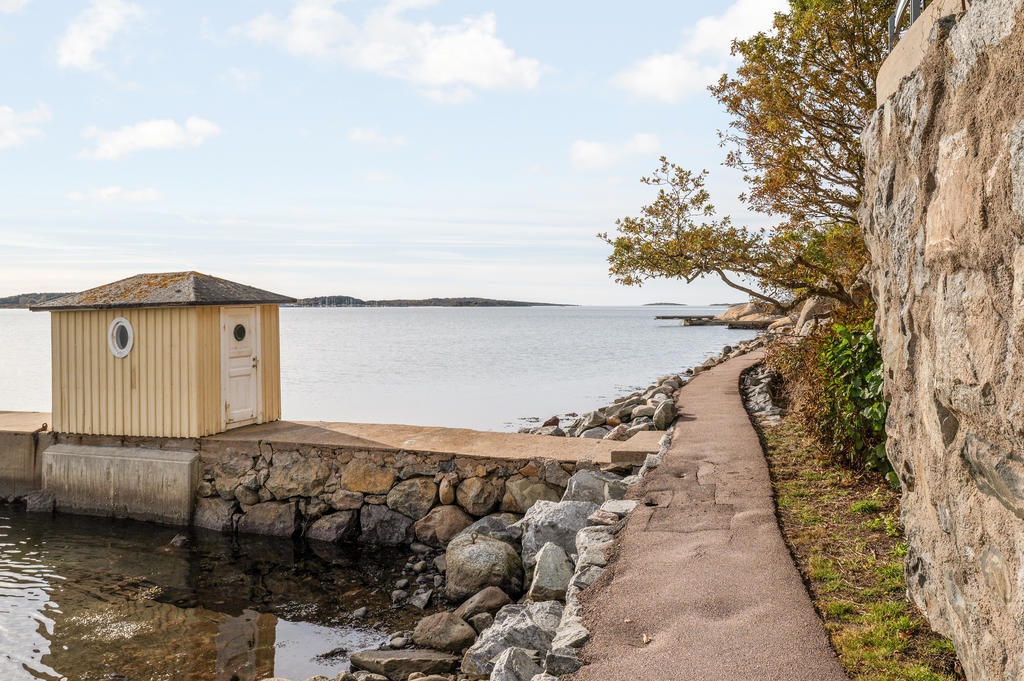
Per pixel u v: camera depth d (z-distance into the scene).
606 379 32.16
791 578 4.94
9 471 12.02
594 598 4.88
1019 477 2.75
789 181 12.88
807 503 6.74
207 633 6.96
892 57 4.66
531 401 24.52
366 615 7.37
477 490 9.50
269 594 7.98
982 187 2.96
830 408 8.13
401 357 48.34
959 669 3.68
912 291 4.15
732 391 14.84
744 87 12.91
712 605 4.60
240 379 11.54
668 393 16.36
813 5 11.55
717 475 7.69
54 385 11.78
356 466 10.14
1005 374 2.77
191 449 10.84
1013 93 2.68
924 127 3.79
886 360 4.91
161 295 10.79
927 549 4.20
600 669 3.95
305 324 148.88
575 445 10.15
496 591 6.92
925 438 4.03
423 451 9.84
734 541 5.71
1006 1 2.74
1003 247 2.77
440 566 8.53
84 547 9.67
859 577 5.00
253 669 6.19
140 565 8.96
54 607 7.62
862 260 11.81
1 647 6.63
